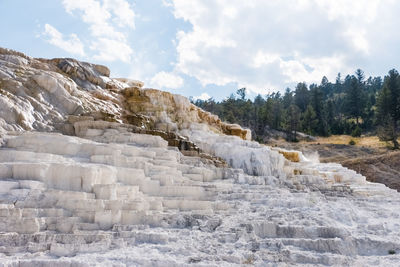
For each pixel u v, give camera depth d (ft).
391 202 41.47
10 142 33.81
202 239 23.44
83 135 46.83
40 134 35.19
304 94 303.68
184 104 72.90
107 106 60.39
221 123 82.58
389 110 197.98
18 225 21.56
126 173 31.01
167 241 22.68
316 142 203.00
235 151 53.88
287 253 21.61
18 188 25.17
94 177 27.53
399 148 153.69
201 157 50.01
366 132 224.74
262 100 332.80
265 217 28.30
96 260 19.06
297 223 26.91
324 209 31.30
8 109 41.39
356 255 23.06
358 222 30.19
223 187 37.06
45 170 27.12
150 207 27.84
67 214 24.06
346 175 58.95
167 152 41.45
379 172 111.86
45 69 61.52
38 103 48.24
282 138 215.31
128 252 20.47
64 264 18.24
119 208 25.22
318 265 20.83
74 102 53.52
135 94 68.28
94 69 73.46
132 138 45.34
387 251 23.86
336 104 304.71
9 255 19.27
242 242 23.13
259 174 50.96
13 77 50.80
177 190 32.58
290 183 46.70
